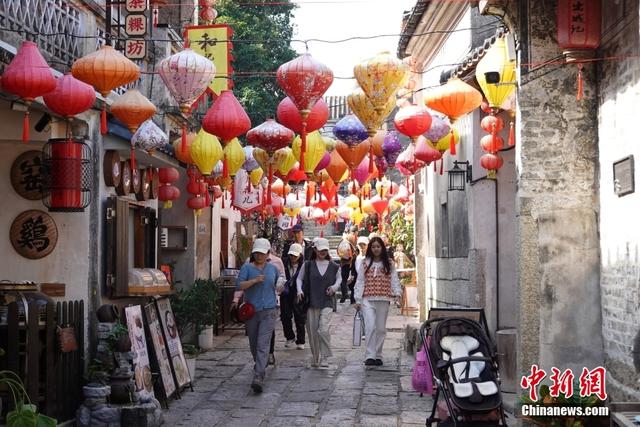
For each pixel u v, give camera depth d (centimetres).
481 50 1120
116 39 1079
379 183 2136
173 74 867
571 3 888
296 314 1658
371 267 1418
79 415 956
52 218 1042
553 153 952
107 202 1096
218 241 2100
